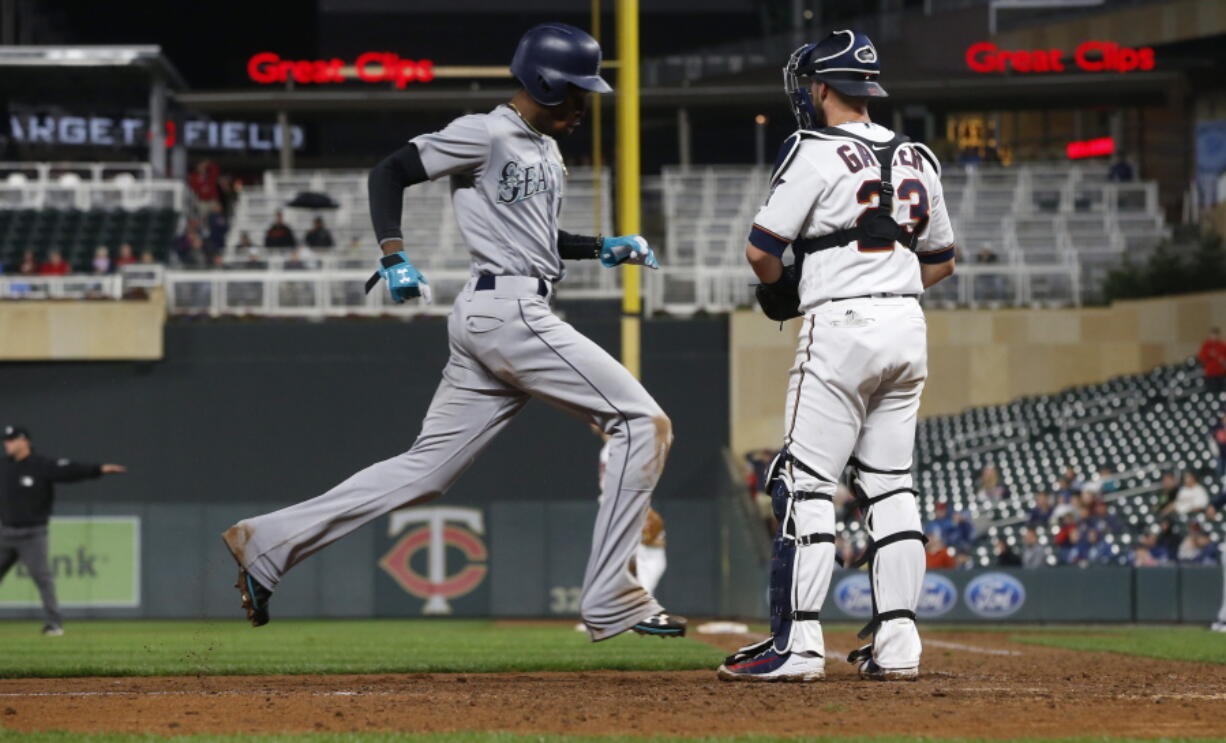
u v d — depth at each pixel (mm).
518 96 20312
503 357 20172
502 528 78812
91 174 117000
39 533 52844
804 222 20969
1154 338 84500
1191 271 86562
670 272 84000
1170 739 15102
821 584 20984
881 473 21516
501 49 144500
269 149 139625
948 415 85125
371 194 19953
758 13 145125
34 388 80938
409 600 78500
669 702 18219
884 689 19922
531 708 17641
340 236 97062
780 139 140125
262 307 82688
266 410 81062
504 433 80812
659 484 81875
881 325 20672
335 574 78375
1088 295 86938
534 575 78500
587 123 122500
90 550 77875
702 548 80438
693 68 119438
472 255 20469
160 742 14742
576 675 24641
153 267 83625
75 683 22906
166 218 95125
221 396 81125
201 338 81188
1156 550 65312
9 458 52781
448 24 144250
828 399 20797
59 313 80125
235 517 78750
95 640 44875
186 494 80688
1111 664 28891
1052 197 100500
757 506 76125
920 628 61594
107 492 80562
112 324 80250
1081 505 67375
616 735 15281
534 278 20297
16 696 19609
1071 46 110562
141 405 81000
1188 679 23141
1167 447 74625
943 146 116125
